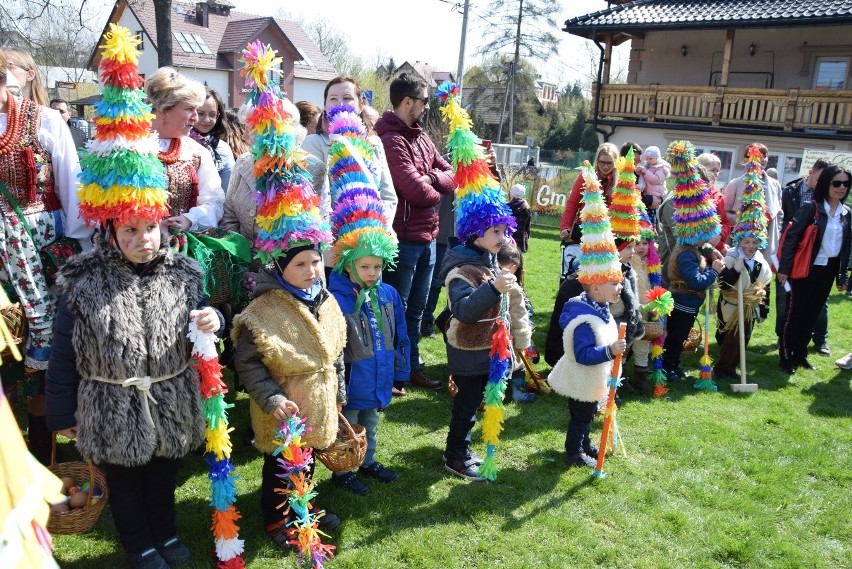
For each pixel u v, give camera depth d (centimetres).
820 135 1587
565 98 4141
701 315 797
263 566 283
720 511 360
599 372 377
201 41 3139
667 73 1956
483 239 345
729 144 1748
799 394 559
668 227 579
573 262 553
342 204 318
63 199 308
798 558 324
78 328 233
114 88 224
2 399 123
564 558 309
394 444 407
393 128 458
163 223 300
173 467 271
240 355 273
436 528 323
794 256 591
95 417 238
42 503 128
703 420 482
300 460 267
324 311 293
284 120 267
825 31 1719
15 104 290
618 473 392
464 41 1970
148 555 264
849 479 409
